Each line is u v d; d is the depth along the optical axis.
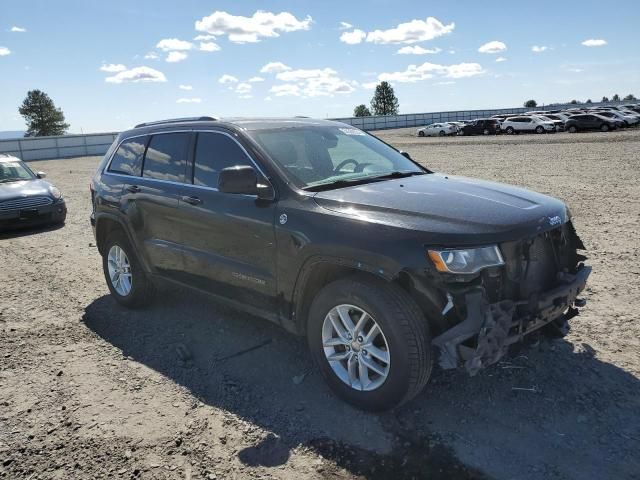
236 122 4.42
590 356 4.03
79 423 3.45
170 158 4.83
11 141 42.75
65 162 37.97
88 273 7.10
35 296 6.14
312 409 3.53
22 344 4.73
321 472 2.91
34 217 10.48
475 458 2.96
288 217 3.64
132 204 5.07
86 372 4.16
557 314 3.45
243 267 4.02
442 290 3.05
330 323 3.54
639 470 2.82
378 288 3.20
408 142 37.41
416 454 3.02
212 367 4.18
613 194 11.20
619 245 7.06
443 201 3.46
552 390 3.60
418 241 3.06
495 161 20.06
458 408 3.45
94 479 2.91
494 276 3.14
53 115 96.56
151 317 5.29
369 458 3.01
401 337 3.10
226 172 3.61
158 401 3.69
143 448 3.17
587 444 3.05
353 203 3.49
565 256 3.71
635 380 3.68
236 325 5.00
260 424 3.38
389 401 3.26
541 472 2.83
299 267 3.58
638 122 40.00
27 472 2.99
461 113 81.75
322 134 4.63
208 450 3.13
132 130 5.60
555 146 26.14
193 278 4.55
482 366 3.02
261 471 2.94
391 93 105.00
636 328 4.46
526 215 3.35
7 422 3.49
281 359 4.27
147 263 5.06
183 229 4.52
